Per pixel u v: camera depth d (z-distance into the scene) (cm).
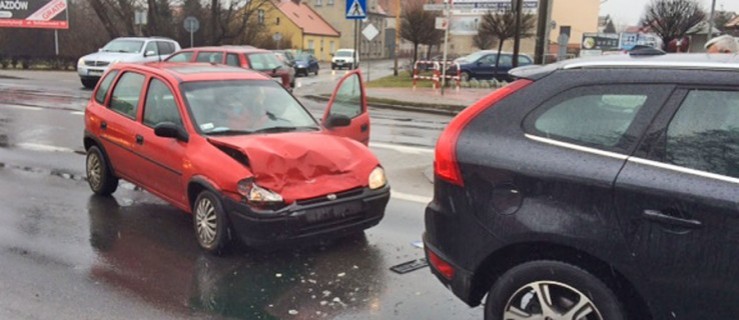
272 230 483
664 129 298
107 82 704
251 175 490
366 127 720
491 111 347
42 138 1079
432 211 363
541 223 314
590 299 309
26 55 3475
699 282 282
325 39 8619
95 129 688
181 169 547
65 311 412
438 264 362
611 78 318
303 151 521
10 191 718
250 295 445
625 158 302
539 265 322
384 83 2891
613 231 299
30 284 454
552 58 3491
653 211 289
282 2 8256
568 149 316
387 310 425
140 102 627
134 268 490
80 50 3947
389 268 500
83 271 481
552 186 313
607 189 299
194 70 639
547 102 332
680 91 300
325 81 3266
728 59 310
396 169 878
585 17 6462
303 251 536
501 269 346
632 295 306
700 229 279
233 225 500
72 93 1931
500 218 328
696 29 4216
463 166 342
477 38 5003
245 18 4016
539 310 326
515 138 333
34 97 1758
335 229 511
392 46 3634
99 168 690
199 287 456
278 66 1798
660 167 294
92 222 605
